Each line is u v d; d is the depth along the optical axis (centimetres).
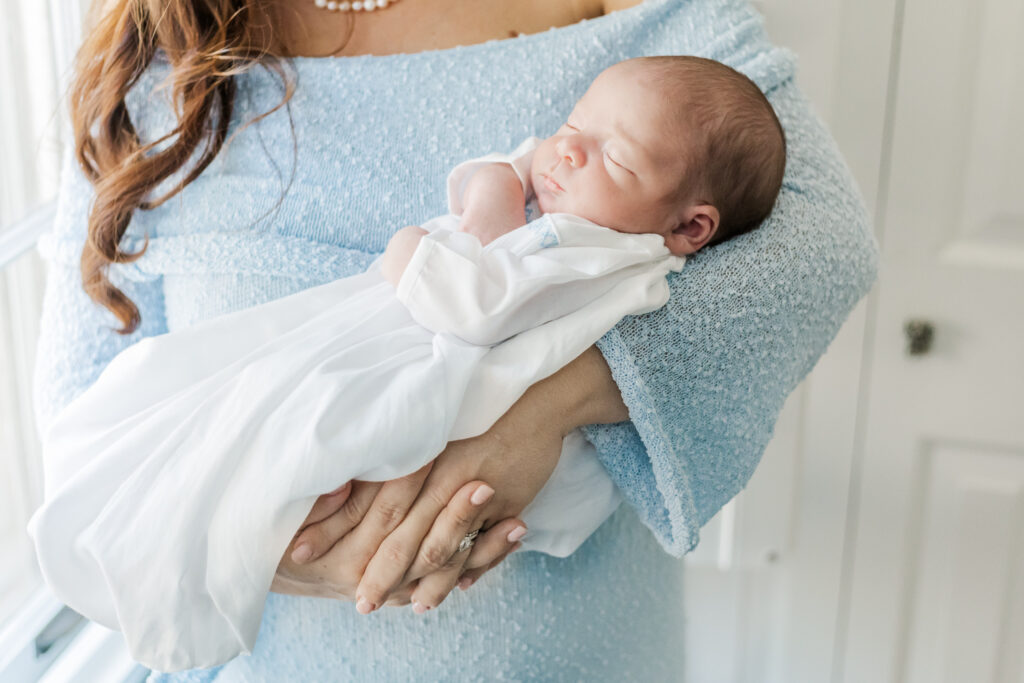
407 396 67
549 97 88
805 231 81
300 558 71
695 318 75
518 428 73
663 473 76
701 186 79
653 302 74
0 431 117
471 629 83
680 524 78
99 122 89
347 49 94
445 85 89
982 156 132
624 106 79
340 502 71
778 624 158
